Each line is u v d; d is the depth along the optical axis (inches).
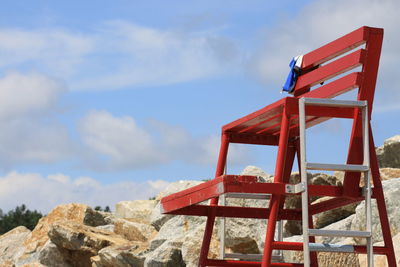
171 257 512.7
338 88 297.6
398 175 543.8
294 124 333.1
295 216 346.3
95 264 587.5
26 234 808.3
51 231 643.5
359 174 290.4
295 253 416.5
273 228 285.1
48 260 645.9
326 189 287.0
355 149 290.7
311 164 278.4
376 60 292.4
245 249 505.4
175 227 587.2
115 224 699.4
